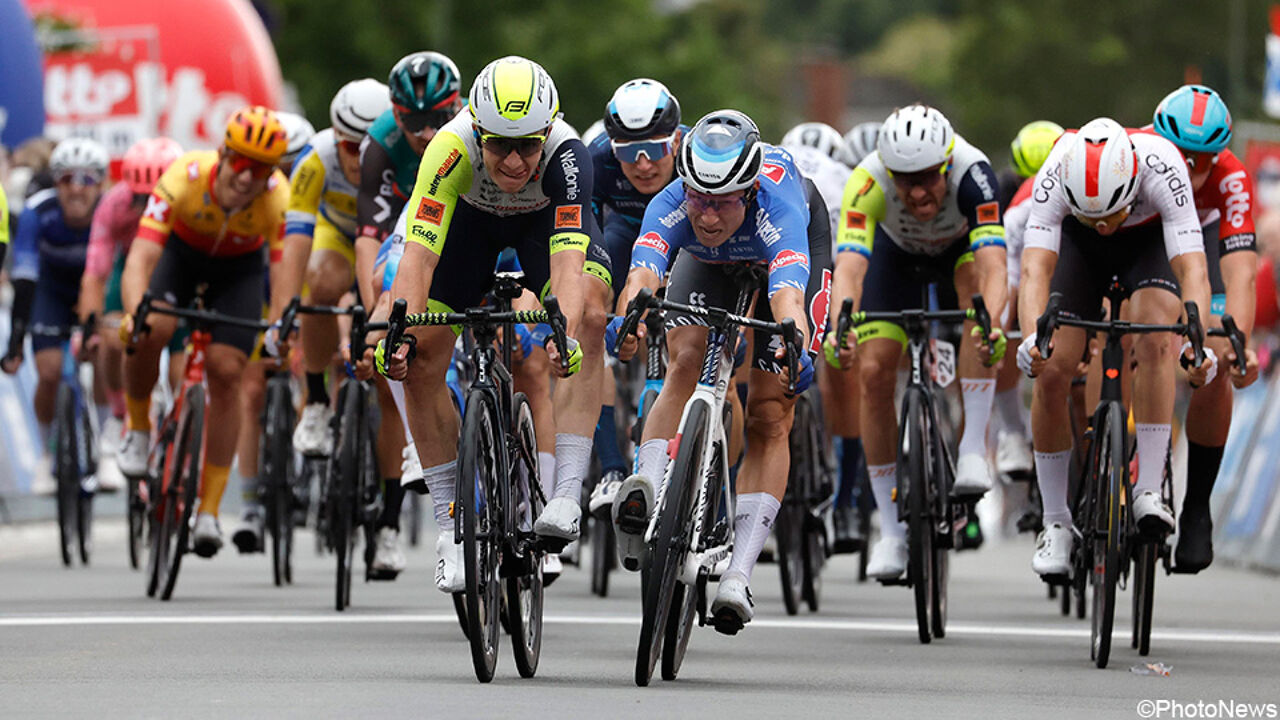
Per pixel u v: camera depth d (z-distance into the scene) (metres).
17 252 36.97
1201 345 22.55
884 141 26.44
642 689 19.50
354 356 20.72
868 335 27.44
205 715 17.19
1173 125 25.53
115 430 40.31
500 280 20.55
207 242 30.92
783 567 28.92
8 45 59.53
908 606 31.03
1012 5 191.88
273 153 29.53
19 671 20.55
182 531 28.91
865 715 17.92
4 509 43.62
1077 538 23.73
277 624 25.94
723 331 20.19
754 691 19.64
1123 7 188.38
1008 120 189.25
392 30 168.12
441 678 20.16
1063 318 23.14
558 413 22.23
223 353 29.78
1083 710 18.62
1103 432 22.98
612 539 31.77
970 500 27.12
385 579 29.11
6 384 44.72
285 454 32.47
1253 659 23.53
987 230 27.31
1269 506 40.06
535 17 175.00
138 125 73.56
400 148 27.81
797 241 20.95
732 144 19.86
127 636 24.16
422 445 21.25
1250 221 25.92
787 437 21.50
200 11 74.56
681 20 190.50
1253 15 184.62
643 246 21.14
